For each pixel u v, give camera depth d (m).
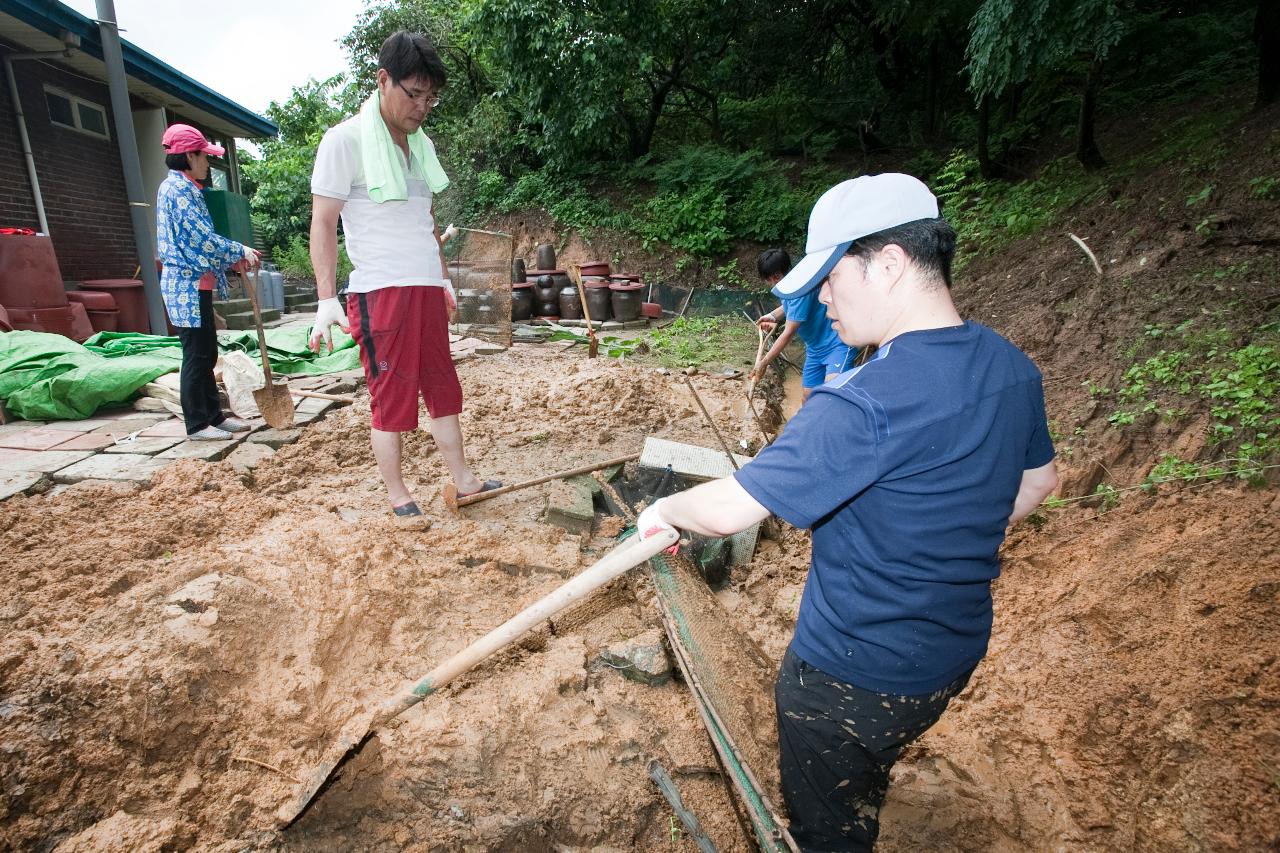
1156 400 4.05
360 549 3.05
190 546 3.08
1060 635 2.97
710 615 3.01
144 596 2.49
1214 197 5.67
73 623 2.41
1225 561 2.76
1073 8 6.20
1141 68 11.45
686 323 11.11
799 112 16.77
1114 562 3.17
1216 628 2.56
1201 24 11.33
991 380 1.41
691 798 2.38
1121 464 3.89
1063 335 5.39
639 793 2.36
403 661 2.68
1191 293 4.87
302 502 3.75
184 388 4.36
